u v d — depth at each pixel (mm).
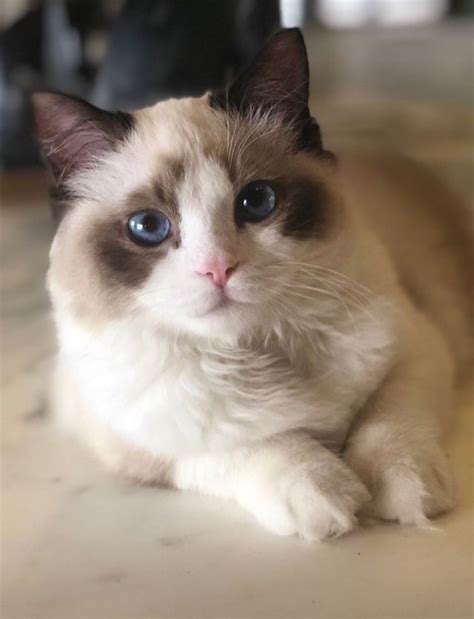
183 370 377
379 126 911
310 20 1238
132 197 373
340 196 399
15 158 845
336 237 384
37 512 378
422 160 677
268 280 364
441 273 519
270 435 372
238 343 384
